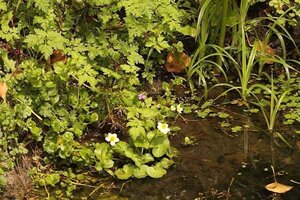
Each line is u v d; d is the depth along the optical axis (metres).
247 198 2.16
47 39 2.30
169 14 2.46
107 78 2.41
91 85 2.27
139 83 2.47
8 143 2.22
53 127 2.27
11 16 2.33
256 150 2.33
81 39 2.43
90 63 2.39
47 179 2.20
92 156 2.25
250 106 2.50
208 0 2.48
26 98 2.29
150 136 2.26
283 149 2.33
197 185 2.21
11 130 2.21
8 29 2.32
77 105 2.34
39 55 2.41
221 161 2.29
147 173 2.23
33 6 2.37
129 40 2.40
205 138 2.38
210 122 2.44
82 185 2.21
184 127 2.42
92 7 2.42
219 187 2.21
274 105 2.50
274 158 2.30
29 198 2.17
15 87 2.29
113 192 2.19
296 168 2.26
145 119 2.28
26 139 2.29
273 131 2.40
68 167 2.27
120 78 2.40
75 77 2.30
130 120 2.29
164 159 2.28
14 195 2.16
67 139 2.25
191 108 2.50
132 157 2.24
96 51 2.39
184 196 2.18
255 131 2.40
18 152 2.20
